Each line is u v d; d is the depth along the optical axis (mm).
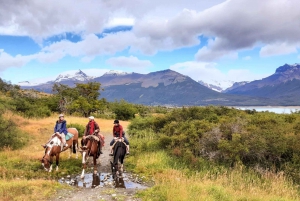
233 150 13906
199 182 11312
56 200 9359
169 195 9133
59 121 14133
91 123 13328
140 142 18844
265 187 11789
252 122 18094
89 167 14430
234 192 10312
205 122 18234
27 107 35312
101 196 9812
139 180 12203
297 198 10336
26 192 9758
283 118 21328
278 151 13422
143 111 51938
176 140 16844
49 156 12750
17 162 14281
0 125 18703
